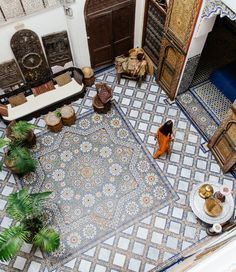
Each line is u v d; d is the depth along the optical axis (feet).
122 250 14.64
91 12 16.71
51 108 18.49
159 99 19.27
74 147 17.57
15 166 15.34
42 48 17.28
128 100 19.20
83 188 16.31
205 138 17.74
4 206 15.84
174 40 16.07
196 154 17.20
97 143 17.70
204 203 14.82
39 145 17.62
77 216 15.53
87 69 18.97
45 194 13.51
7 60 16.79
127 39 19.93
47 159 17.19
